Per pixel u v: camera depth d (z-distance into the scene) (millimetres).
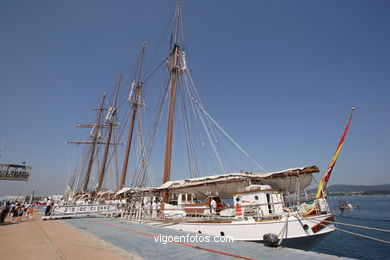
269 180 14703
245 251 8031
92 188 47062
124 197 27359
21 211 20859
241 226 12562
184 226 15297
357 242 27391
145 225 16469
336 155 13938
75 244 9734
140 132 34531
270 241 8578
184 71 29469
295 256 7180
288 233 11555
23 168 45469
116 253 8125
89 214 23656
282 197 15180
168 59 28188
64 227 15570
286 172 13680
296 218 11922
